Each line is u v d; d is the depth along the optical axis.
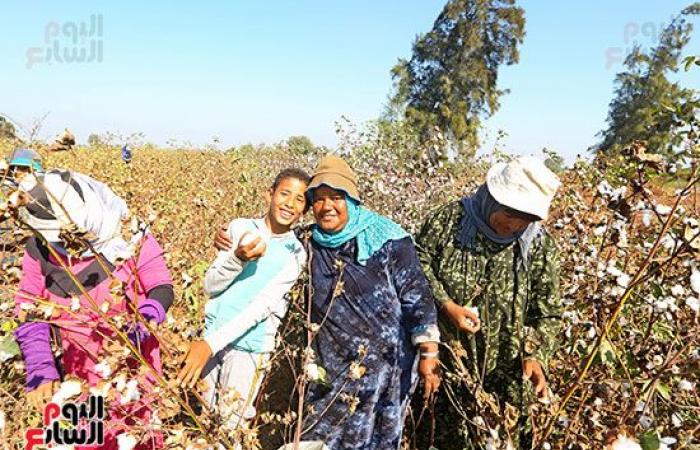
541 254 2.35
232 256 2.02
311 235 2.33
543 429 1.90
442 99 25.16
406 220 4.78
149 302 1.88
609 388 1.89
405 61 26.12
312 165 7.70
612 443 1.42
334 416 2.23
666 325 2.19
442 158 5.00
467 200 2.43
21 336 1.91
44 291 1.91
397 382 2.29
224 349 2.23
